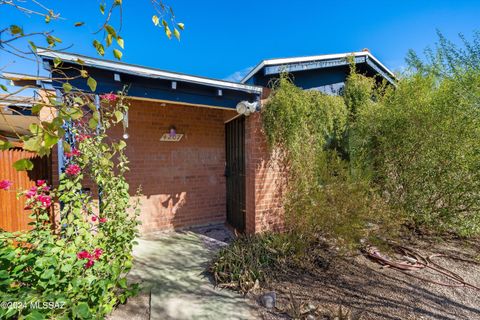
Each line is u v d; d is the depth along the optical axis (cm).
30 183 413
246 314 285
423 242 491
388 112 525
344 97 593
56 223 329
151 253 455
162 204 579
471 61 457
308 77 571
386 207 464
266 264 378
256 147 480
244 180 536
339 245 404
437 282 351
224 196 659
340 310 267
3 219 383
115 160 520
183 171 602
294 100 464
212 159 641
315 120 495
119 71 355
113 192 318
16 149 404
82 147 304
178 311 288
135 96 389
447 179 487
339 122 538
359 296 317
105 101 287
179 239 530
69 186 277
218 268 369
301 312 282
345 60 580
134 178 545
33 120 454
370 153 561
